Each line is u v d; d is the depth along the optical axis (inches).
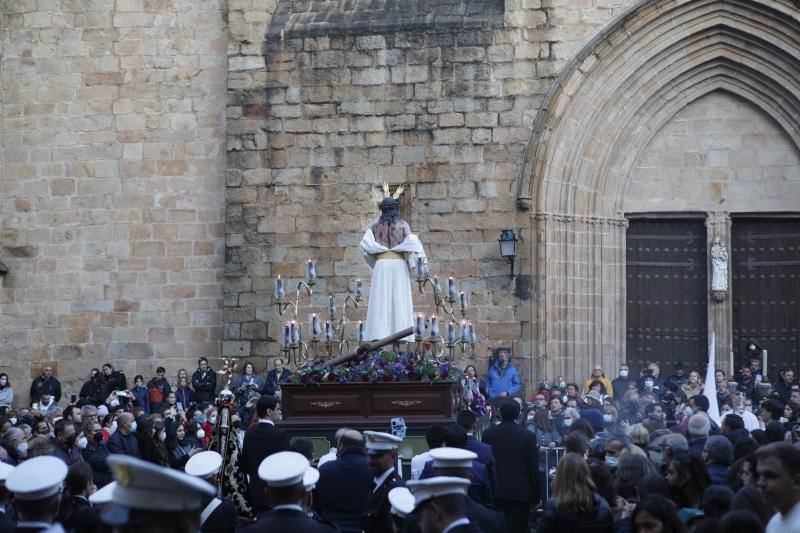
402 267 1050.1
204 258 1592.0
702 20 1488.7
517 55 1489.9
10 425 968.3
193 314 1587.1
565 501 550.0
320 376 935.7
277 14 1565.0
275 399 754.2
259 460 737.6
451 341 1009.5
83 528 513.0
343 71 1524.4
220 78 1599.4
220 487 777.6
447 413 930.1
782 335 1546.5
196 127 1598.2
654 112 1529.3
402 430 830.5
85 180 1605.6
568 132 1485.0
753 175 1535.4
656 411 1151.0
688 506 561.9
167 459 978.7
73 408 1072.8
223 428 791.1
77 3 1615.4
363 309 1502.2
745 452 662.5
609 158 1517.0
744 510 421.1
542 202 1475.1
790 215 1533.0
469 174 1491.1
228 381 1219.2
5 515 513.0
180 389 1486.2
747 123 1535.4
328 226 1518.2
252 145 1535.4
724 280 1526.8
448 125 1498.5
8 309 1603.1
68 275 1603.1
